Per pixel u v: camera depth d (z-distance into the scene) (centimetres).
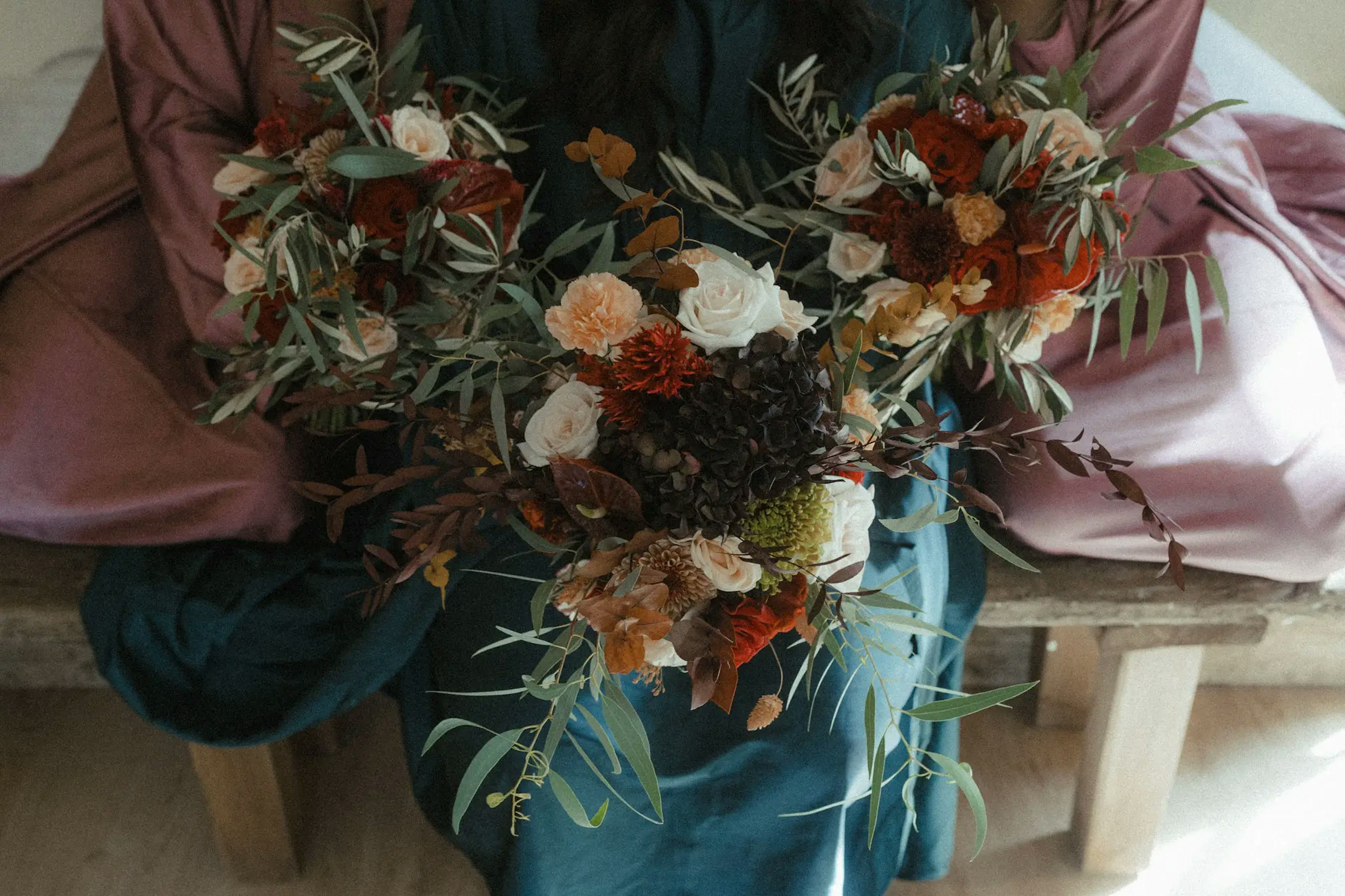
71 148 141
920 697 135
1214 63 192
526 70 120
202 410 135
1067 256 104
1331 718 184
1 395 133
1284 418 132
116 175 140
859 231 112
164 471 134
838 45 115
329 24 125
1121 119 135
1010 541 140
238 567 136
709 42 116
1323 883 161
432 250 110
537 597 96
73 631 136
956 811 172
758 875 124
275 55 134
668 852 124
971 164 107
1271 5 223
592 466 91
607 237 104
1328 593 135
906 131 105
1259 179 153
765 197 121
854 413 98
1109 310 142
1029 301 107
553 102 118
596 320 92
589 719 95
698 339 91
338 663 125
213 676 133
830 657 116
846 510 93
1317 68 228
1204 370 135
